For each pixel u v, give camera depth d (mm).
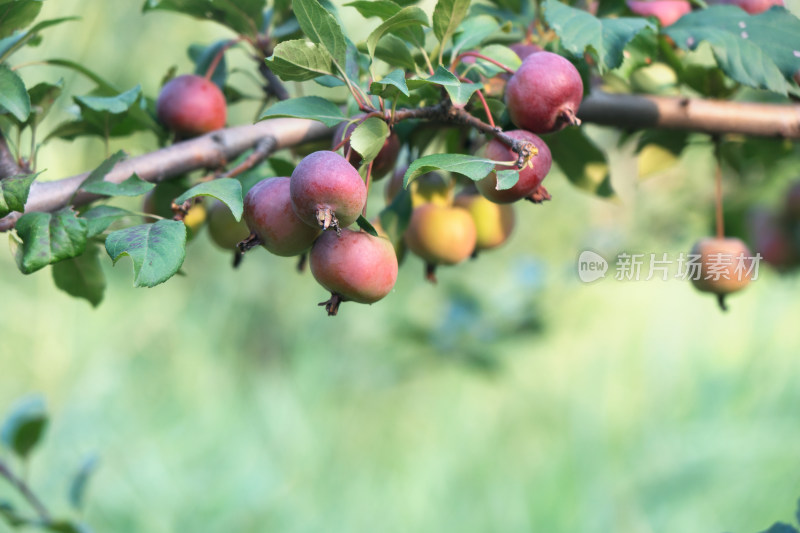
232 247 1504
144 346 3711
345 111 1498
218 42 1544
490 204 1519
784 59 1471
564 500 3107
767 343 3617
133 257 1359
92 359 3506
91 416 3301
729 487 3061
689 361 3723
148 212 1502
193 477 3172
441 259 1510
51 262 1383
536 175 1401
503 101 1444
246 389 3676
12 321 3455
